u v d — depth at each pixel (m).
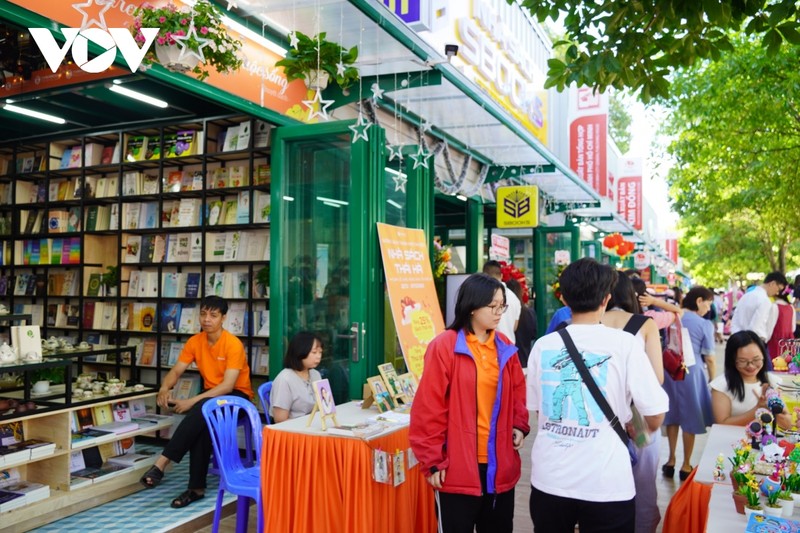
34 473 4.43
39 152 7.17
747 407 4.12
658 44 3.87
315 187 5.35
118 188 6.54
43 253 6.98
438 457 2.66
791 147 10.09
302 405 4.23
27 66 5.30
